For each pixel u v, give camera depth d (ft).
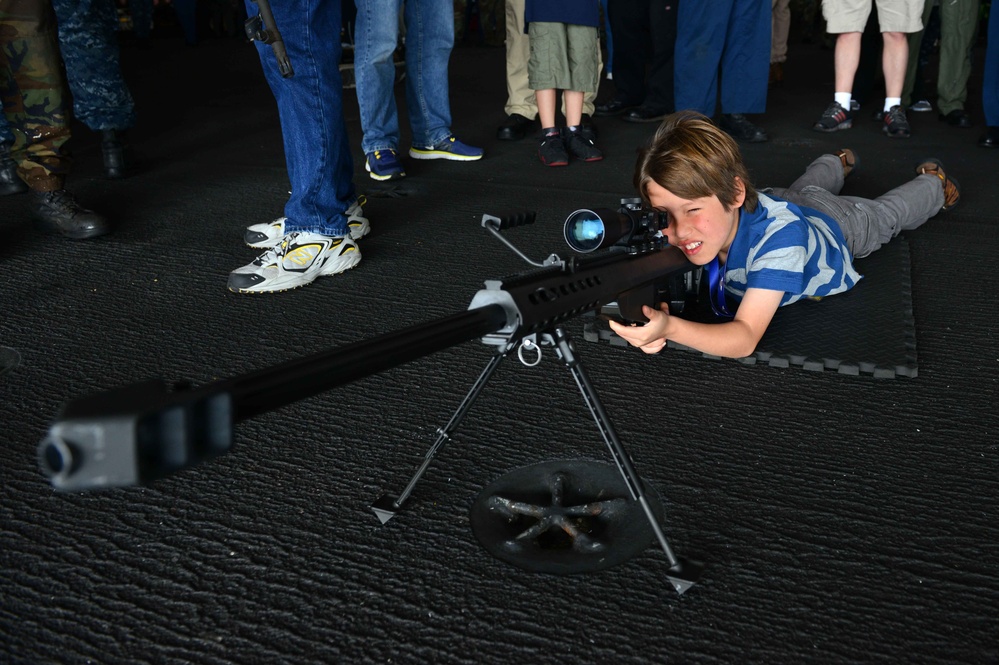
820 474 5.82
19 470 6.05
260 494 5.74
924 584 4.75
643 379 7.21
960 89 17.83
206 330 8.33
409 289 9.31
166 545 5.23
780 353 7.46
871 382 7.08
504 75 25.79
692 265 6.40
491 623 4.52
